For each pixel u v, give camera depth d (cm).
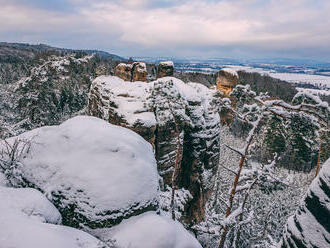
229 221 945
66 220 909
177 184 2153
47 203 881
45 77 2370
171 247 790
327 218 635
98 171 963
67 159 1016
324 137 879
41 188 966
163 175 2003
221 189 3141
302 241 689
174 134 1991
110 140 1064
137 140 1180
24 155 1099
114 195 912
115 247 793
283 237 805
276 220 2548
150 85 2091
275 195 2725
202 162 2175
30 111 2377
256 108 922
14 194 828
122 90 2064
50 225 729
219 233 1013
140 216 925
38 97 2394
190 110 2095
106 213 885
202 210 2222
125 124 1856
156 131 1927
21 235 611
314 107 776
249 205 2323
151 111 1950
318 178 700
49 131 1190
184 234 860
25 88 2344
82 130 1112
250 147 1002
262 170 1044
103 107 2269
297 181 2769
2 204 743
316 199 678
